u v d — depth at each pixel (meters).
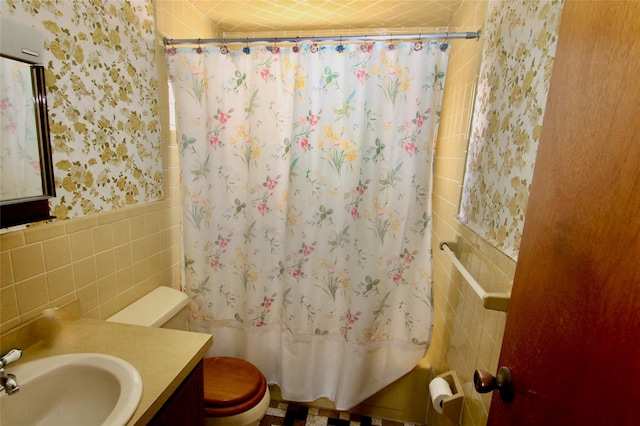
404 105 1.26
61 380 0.78
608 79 0.37
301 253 1.41
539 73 0.71
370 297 1.40
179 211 1.53
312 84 1.29
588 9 0.43
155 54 1.30
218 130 1.39
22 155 0.77
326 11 1.63
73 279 0.99
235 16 1.69
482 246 1.02
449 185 1.51
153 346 0.88
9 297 0.82
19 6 0.79
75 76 0.95
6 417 0.69
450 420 1.26
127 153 1.18
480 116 1.10
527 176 0.73
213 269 1.53
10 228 0.81
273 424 1.58
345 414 1.65
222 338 1.61
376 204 1.34
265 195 1.42
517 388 0.55
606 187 0.36
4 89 0.73
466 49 1.38
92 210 1.04
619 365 0.33
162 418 0.74
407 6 1.57
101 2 1.02
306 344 1.52
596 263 0.37
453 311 1.35
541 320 0.49
